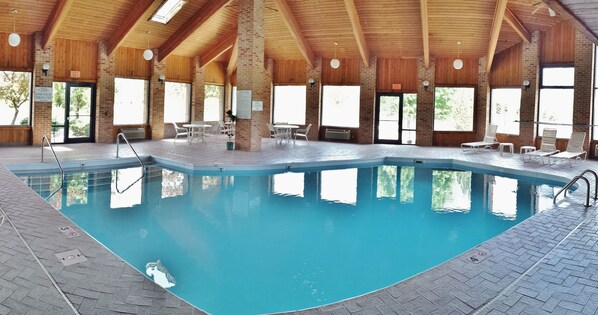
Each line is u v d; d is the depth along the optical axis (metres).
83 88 14.70
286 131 16.92
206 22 14.09
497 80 15.48
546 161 11.72
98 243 4.37
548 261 4.08
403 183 9.51
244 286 4.09
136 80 16.12
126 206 7.00
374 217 6.74
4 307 3.00
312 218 6.62
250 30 12.51
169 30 14.91
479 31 14.10
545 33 13.90
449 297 3.28
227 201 7.52
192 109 17.70
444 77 16.23
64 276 3.52
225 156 11.62
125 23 13.52
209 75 18.31
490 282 3.57
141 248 5.07
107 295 3.20
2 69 12.84
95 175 9.48
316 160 11.28
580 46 13.01
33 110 13.30
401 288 3.43
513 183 9.59
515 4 12.31
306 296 3.89
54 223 5.04
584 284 3.56
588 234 4.99
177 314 2.95
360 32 14.73
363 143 16.91
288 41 16.69
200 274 4.35
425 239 5.68
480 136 15.84
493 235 5.88
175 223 6.15
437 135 16.44
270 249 5.18
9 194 6.48
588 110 12.92
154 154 11.70
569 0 6.80
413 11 13.24
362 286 4.13
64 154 11.18
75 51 14.31
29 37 13.21
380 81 16.97
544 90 14.10
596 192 6.96
